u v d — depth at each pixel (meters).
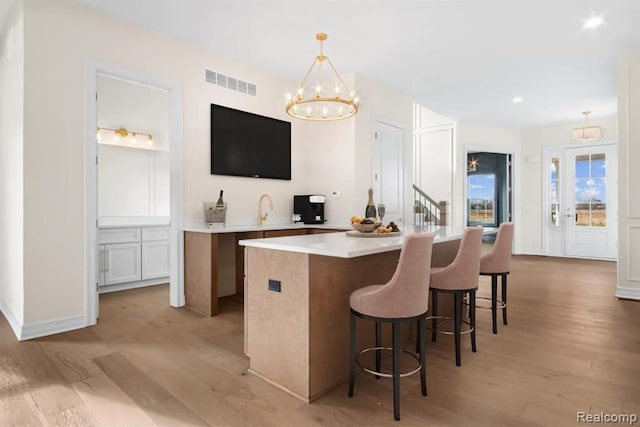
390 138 5.25
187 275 3.79
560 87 5.19
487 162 9.77
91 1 3.07
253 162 4.51
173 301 3.83
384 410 1.89
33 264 2.87
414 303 1.89
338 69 4.53
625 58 4.13
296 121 5.09
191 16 3.32
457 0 3.03
